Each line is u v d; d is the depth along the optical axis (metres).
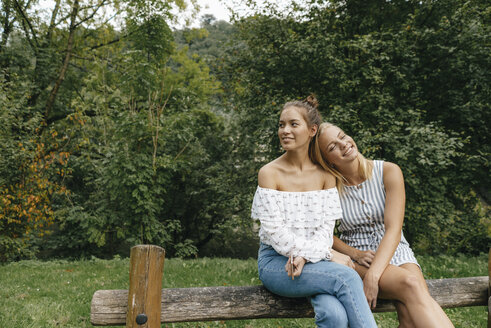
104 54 12.25
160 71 9.06
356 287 1.51
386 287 1.62
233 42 9.33
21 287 4.78
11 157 7.39
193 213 13.27
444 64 7.36
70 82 12.25
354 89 7.48
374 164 1.98
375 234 1.98
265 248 1.86
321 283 1.55
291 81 8.28
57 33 11.55
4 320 3.41
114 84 11.05
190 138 9.97
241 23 8.91
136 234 8.70
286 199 1.75
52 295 4.43
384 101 6.76
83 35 11.90
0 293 4.39
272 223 1.69
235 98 9.50
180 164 10.25
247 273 5.68
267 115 7.64
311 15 8.20
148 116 8.64
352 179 2.00
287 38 8.17
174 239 13.25
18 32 10.49
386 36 7.34
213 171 12.09
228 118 12.84
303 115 1.82
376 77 6.61
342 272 1.54
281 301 1.75
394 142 6.41
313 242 1.63
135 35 8.54
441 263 5.72
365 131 6.48
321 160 1.92
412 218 7.36
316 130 1.88
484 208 8.75
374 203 1.96
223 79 9.84
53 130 8.82
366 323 1.45
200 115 12.30
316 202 1.74
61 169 8.76
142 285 1.53
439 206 7.21
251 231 11.80
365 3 8.12
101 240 9.06
